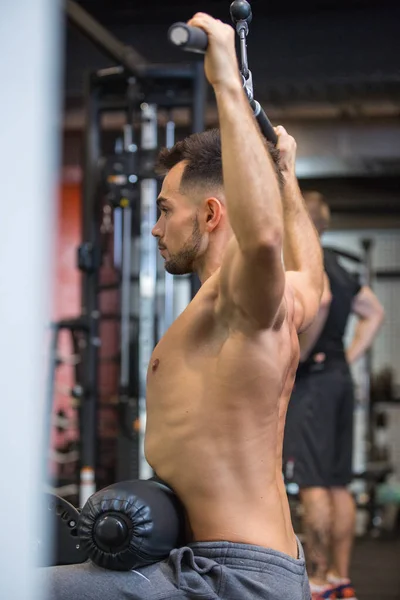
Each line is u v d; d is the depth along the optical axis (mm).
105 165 4859
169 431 1514
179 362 1521
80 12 4422
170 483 1519
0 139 625
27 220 626
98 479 5281
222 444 1475
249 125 1317
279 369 1504
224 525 1466
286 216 1935
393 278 9266
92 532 1439
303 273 1884
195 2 6250
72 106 7012
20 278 623
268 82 6434
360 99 6930
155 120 5117
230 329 1480
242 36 1538
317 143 7773
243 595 1422
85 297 4855
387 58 6320
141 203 5211
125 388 5254
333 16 6383
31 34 633
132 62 4758
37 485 648
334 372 3611
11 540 627
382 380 8289
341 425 3660
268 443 1503
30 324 624
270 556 1452
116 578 1432
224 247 1578
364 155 7832
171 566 1452
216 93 1328
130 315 5691
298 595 1465
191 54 6273
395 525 6766
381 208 8641
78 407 4934
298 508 4684
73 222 9016
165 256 1631
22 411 623
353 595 3646
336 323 3664
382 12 6348
